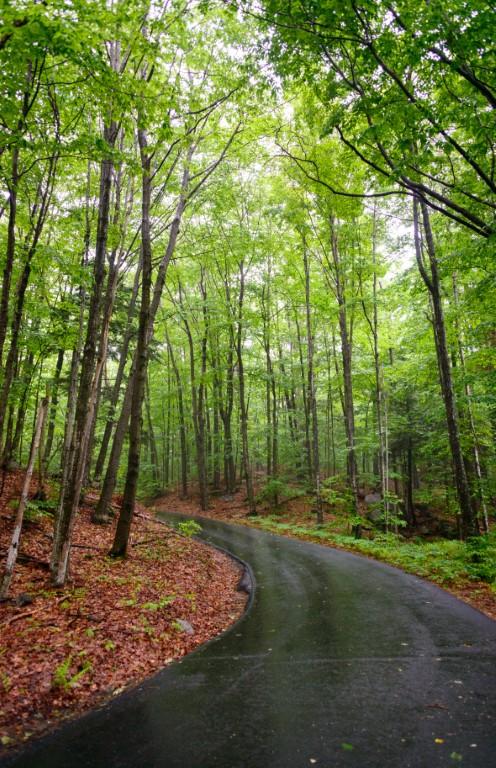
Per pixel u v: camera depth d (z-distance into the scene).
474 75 6.34
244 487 30.64
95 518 12.79
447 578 9.87
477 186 8.88
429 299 16.06
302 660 5.53
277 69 7.79
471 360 14.96
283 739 3.68
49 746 3.63
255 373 25.19
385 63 6.78
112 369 42.44
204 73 11.02
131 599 7.29
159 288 11.37
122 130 10.99
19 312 9.31
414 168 7.45
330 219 16.19
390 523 17.27
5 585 6.39
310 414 30.31
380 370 20.19
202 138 11.77
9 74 6.31
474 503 16.17
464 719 3.90
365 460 34.03
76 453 7.62
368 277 17.56
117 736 3.79
